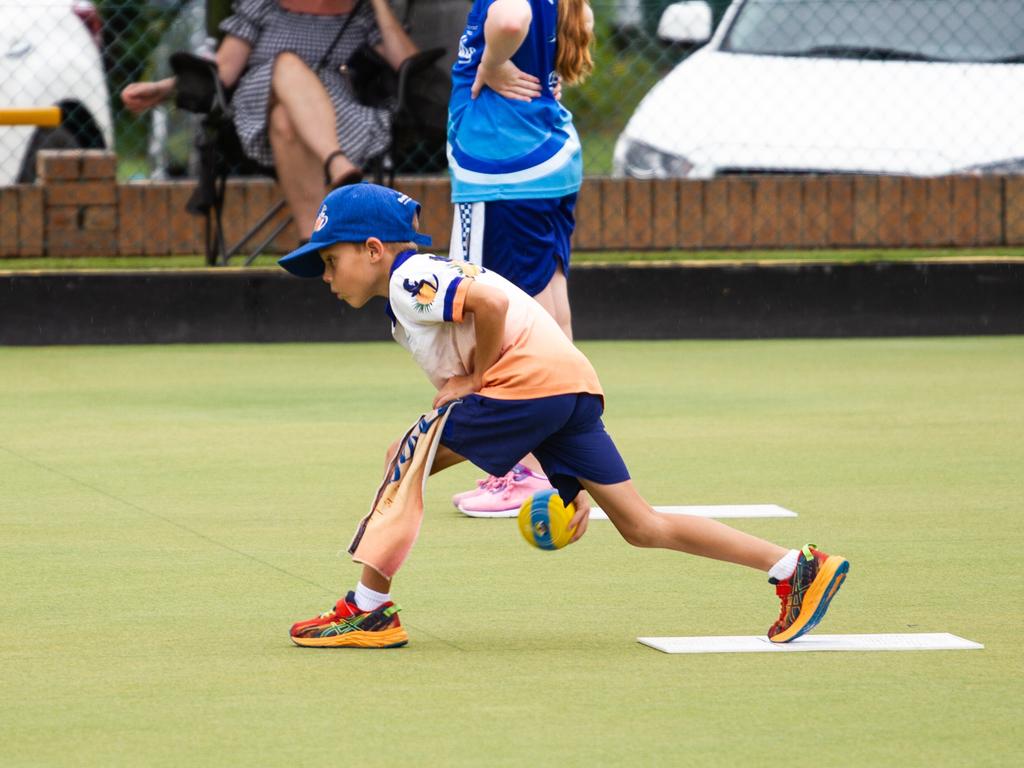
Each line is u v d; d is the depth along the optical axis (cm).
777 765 1020
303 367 3145
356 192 1350
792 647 1312
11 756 1031
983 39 3788
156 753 1038
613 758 1030
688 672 1238
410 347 1361
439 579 1556
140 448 2277
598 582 1545
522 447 1323
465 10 3584
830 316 3631
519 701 1156
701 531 1330
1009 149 3772
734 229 3756
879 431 2445
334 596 1478
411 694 1173
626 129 3838
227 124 3269
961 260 3647
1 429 2438
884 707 1146
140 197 3734
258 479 2058
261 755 1034
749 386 2909
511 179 1950
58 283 3456
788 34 3834
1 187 3669
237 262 3738
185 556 1641
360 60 3259
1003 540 1734
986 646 1321
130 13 4019
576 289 3575
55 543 1700
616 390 2858
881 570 1599
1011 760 1034
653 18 4031
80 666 1246
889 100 3766
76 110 3862
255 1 3212
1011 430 2461
